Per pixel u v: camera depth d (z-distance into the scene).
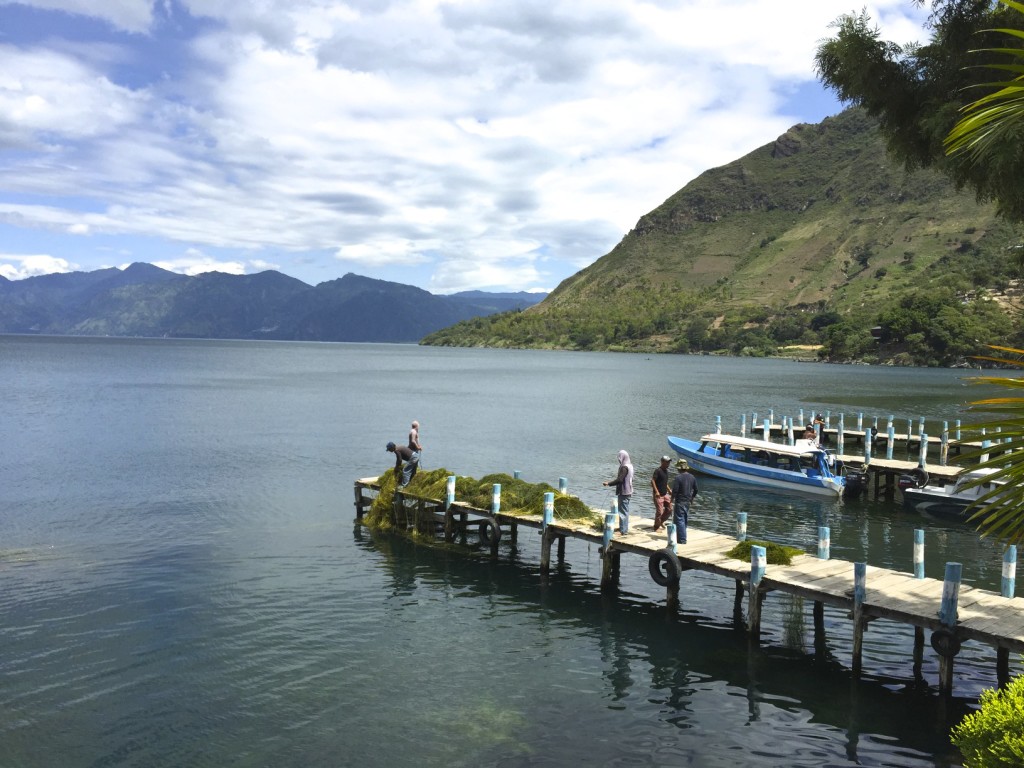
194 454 48.28
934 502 34.62
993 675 17.33
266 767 13.08
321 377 141.50
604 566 23.23
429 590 23.08
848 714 15.45
